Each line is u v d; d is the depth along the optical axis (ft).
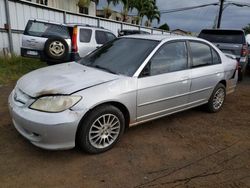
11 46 33.73
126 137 13.57
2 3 31.83
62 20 43.83
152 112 13.47
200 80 15.89
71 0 72.02
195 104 16.31
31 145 12.01
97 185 9.55
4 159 10.82
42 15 39.09
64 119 10.16
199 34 34.01
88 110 10.71
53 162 10.83
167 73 13.87
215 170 10.98
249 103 21.63
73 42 29.63
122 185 9.64
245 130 15.61
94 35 31.48
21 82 12.23
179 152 12.38
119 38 15.99
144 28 79.56
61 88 10.75
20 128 11.28
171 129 15.06
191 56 15.53
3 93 20.29
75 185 9.49
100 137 11.59
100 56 14.89
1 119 14.69
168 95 13.96
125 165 10.94
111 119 11.82
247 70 40.52
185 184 9.91
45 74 12.57
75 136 10.69
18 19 34.86
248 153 12.66
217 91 17.92
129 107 12.23
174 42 14.71
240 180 10.36
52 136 10.21
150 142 13.21
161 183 9.88
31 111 10.41
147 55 13.30
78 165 10.73
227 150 12.87
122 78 12.14
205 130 15.26
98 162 11.05
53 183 9.53
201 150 12.73
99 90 11.12
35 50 29.68
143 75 12.82
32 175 9.91
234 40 31.22
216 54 17.63
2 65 28.78
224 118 17.53
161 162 11.37
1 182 9.39
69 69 13.38
